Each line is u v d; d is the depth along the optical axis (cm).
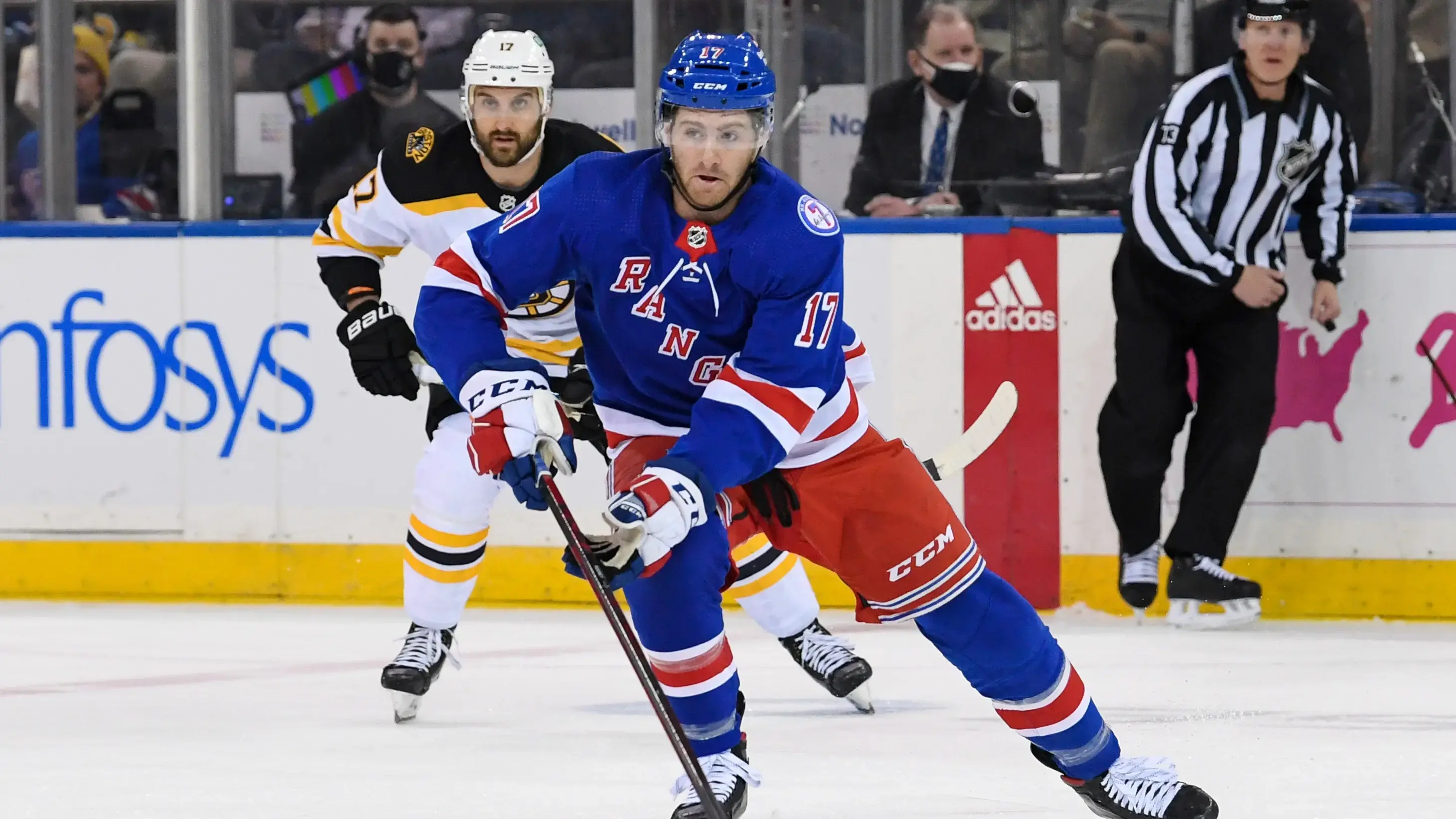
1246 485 1783
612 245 820
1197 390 1880
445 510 1320
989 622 859
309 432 1997
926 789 1055
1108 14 1914
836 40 1950
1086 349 1911
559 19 1973
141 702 1411
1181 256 1755
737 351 845
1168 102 1789
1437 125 1898
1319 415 1888
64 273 2011
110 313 2008
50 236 2008
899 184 1959
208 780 1085
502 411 806
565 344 1347
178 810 991
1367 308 1878
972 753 1182
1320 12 1895
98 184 2038
